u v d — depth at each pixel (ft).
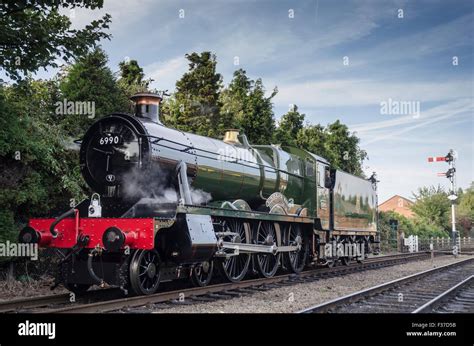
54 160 37.14
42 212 37.63
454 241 91.56
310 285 37.14
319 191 48.96
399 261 69.36
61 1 33.53
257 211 39.37
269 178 41.98
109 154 29.91
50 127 39.65
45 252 28.84
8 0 31.89
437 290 35.32
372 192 68.23
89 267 26.71
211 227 30.81
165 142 30.58
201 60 65.57
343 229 54.95
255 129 72.84
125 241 25.53
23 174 35.53
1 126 33.81
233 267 36.01
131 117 29.84
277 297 30.55
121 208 29.73
